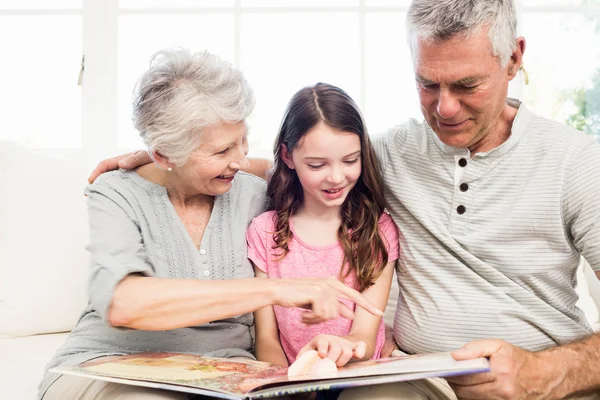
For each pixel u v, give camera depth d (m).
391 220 1.46
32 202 1.81
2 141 1.89
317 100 1.35
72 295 1.77
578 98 2.24
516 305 1.30
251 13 2.31
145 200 1.35
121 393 1.09
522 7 2.23
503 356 1.09
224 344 1.37
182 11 2.31
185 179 1.31
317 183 1.36
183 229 1.35
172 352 1.29
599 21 2.22
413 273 1.39
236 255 1.39
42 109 2.35
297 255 1.46
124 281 1.14
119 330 1.19
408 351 1.43
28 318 1.73
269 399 1.15
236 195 1.46
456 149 1.33
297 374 1.05
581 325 1.35
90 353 1.29
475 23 1.13
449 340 1.33
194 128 1.22
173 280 1.14
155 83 1.25
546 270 1.30
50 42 2.34
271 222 1.48
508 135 1.32
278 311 1.44
